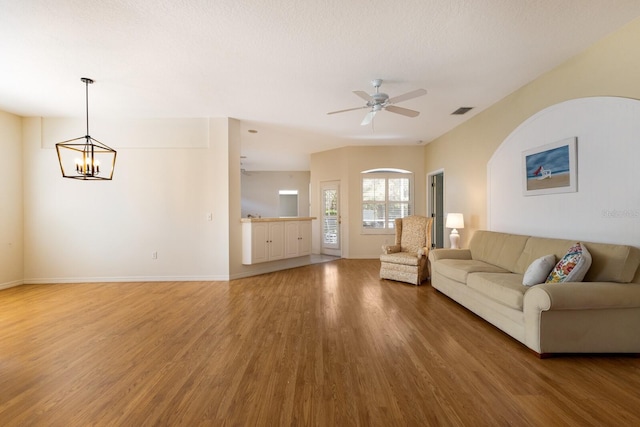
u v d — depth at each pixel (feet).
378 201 24.64
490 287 9.78
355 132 20.10
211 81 12.05
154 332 9.76
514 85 12.51
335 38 9.03
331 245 26.27
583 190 9.77
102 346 8.76
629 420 5.59
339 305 12.52
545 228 11.37
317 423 5.58
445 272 13.09
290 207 37.32
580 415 5.74
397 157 24.34
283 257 19.57
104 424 5.56
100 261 16.58
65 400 6.27
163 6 7.55
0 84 12.26
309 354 8.25
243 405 6.10
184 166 16.78
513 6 7.61
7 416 5.78
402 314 11.44
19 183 16.14
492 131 14.78
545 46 9.50
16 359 8.02
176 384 6.84
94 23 8.25
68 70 11.05
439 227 22.85
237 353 8.32
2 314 11.48
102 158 16.53
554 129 10.92
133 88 12.72
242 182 36.81
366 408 5.99
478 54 10.00
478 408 5.97
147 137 16.67
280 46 9.48
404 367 7.55
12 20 8.07
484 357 8.05
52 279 16.42
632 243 8.38
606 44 8.98
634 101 8.23
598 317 7.88
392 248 17.87
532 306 8.04
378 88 12.05
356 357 8.07
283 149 25.79
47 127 16.34
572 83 10.19
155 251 16.76
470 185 16.92
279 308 12.13
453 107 15.19
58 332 9.77
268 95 13.56
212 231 16.87
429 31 8.68
